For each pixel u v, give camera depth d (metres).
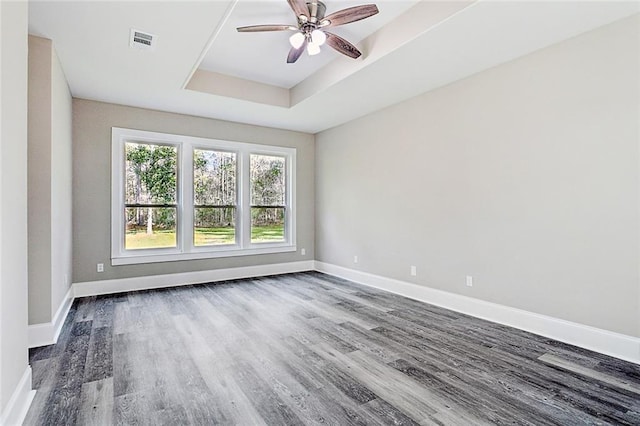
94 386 2.12
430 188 4.11
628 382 2.19
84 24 2.60
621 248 2.57
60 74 3.29
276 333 3.07
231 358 2.54
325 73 3.97
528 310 3.14
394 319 3.48
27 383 1.92
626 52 2.53
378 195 4.89
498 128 3.37
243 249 5.55
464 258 3.71
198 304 3.99
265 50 3.60
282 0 2.75
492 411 1.87
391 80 3.73
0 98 1.56
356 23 3.08
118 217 4.54
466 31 2.70
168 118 4.89
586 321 2.76
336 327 3.23
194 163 5.16
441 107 3.95
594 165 2.70
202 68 4.06
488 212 3.47
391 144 4.66
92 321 3.36
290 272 6.04
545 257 3.02
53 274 2.92
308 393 2.05
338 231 5.71
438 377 2.26
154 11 2.44
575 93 2.80
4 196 1.60
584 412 1.86
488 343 2.84
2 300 1.57
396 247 4.59
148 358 2.53
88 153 4.34
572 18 2.52
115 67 3.38
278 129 5.91
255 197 5.75
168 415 1.83
